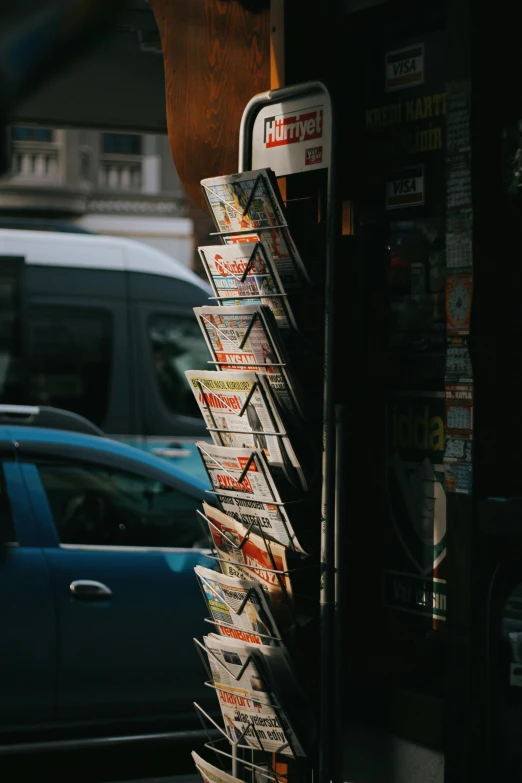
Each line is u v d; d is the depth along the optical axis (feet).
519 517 9.85
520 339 10.45
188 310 37.22
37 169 80.59
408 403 11.44
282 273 11.37
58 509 18.80
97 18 5.58
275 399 10.78
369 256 11.85
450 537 10.44
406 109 11.35
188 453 36.76
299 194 12.28
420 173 11.22
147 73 22.66
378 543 11.80
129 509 19.26
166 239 83.71
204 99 13.69
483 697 10.33
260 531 11.32
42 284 35.50
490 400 10.31
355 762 11.97
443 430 11.06
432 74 11.07
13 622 17.72
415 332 11.41
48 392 35.32
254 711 11.39
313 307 11.75
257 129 12.26
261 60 13.00
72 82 21.94
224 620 11.71
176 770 18.99
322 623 11.11
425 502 11.27
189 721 18.61
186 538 19.45
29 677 17.72
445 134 10.93
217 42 13.47
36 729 17.71
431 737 11.07
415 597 11.41
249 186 11.03
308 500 11.17
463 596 10.30
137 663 18.35
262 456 10.81
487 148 10.28
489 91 10.27
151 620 18.48
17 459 18.93
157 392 36.60
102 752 19.01
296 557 11.07
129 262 36.73
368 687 11.85
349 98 11.86
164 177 83.56
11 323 35.06
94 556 18.54
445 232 11.02
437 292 11.18
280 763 12.00
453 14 10.33
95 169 82.43
